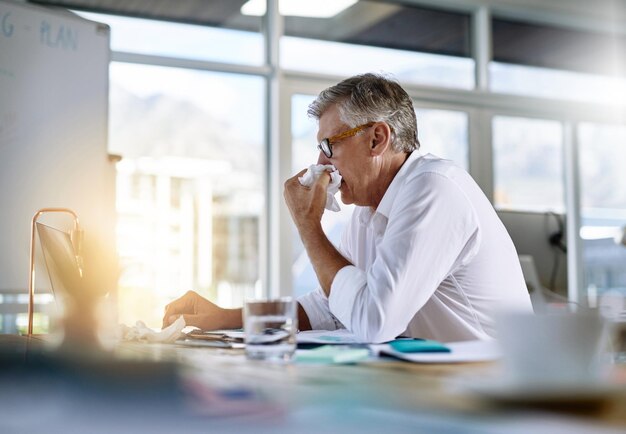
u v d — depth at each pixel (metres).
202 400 0.62
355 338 1.34
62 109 3.24
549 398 0.56
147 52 4.62
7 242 3.07
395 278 1.36
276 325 0.97
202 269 4.66
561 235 2.71
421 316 1.62
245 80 4.87
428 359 0.92
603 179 5.82
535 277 2.49
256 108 4.89
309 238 1.54
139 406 0.59
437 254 1.45
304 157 4.94
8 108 3.10
